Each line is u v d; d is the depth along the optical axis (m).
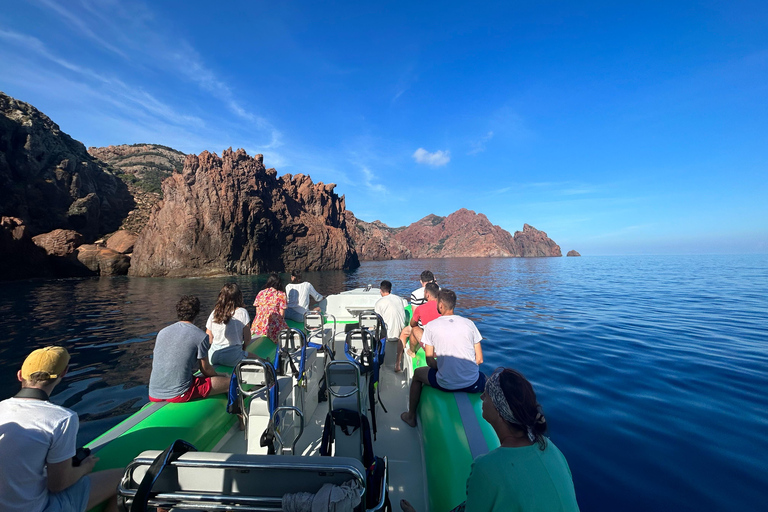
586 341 10.00
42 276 36.53
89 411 5.75
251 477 1.70
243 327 4.39
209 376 3.53
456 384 3.30
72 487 1.88
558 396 6.08
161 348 3.28
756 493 3.56
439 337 3.42
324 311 7.59
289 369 3.89
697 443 4.50
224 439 3.44
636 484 3.73
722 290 23.88
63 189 45.06
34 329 12.11
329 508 1.52
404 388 4.94
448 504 2.18
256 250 48.75
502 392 1.57
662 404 5.70
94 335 11.21
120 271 41.66
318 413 4.25
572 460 4.17
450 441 2.65
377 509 2.06
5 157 39.75
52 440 1.74
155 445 2.63
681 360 8.07
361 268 74.38
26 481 1.67
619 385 6.58
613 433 4.79
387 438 3.66
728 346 9.30
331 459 1.67
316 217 73.81
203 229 43.88
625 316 14.22
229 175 46.88
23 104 50.34
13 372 7.72
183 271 42.12
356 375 2.58
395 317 5.60
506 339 10.33
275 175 62.62
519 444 1.55
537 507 1.36
